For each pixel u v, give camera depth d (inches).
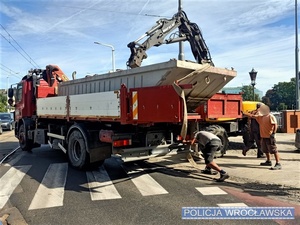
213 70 245.0
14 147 514.6
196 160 346.6
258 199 202.5
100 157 293.4
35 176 280.4
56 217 176.4
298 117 661.3
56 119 378.6
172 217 172.6
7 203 203.6
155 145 277.3
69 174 287.3
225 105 339.6
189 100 264.8
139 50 360.8
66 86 386.3
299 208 185.2
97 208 189.9
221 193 217.0
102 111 275.9
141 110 240.4
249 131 366.6
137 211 183.2
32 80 459.5
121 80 281.9
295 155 373.1
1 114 1061.8
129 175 279.0
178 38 410.3
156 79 242.4
